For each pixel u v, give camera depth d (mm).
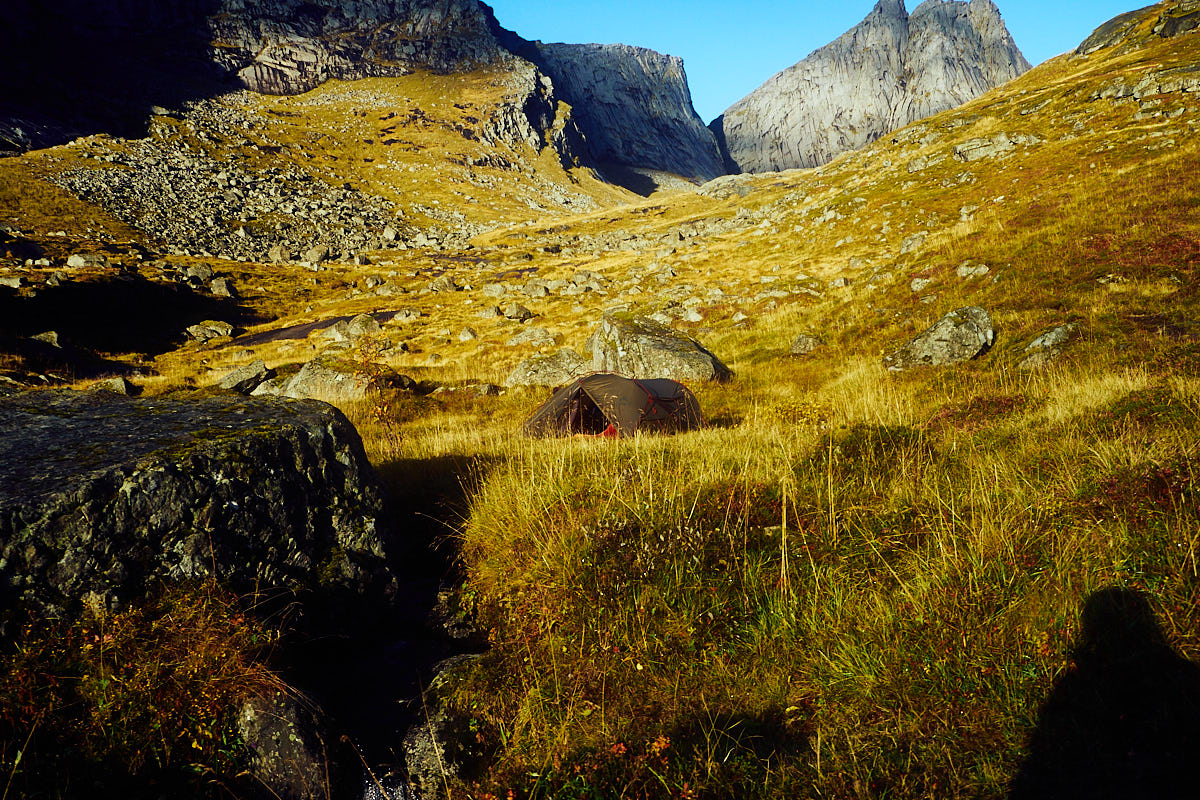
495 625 4160
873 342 18484
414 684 3668
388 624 4461
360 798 2840
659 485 5289
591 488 5336
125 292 48156
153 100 150000
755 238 62062
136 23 177500
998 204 36875
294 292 67438
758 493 5184
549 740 2932
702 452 6566
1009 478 4711
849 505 4879
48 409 4738
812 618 3479
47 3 153000
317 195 129875
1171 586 2916
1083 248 17641
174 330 48219
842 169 81812
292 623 3678
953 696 2809
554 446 8062
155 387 27453
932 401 11422
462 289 65875
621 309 38719
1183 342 10273
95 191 89375
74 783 2510
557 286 57219
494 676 3445
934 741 2656
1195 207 17656
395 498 6715
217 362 37312
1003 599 3184
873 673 3006
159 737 2752
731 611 3678
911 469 5566
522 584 4230
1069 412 7188
